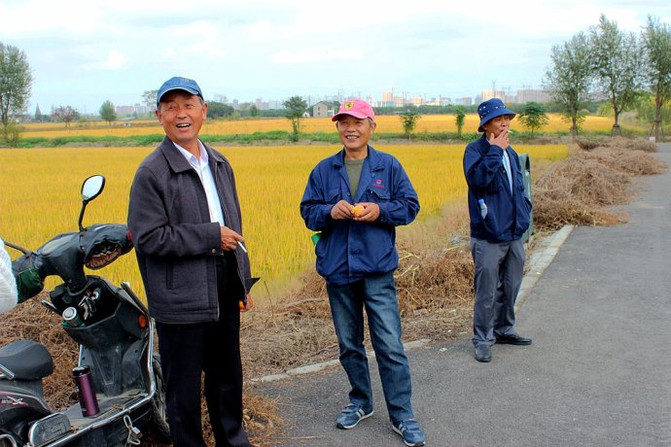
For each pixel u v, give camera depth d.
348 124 3.92
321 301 6.45
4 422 2.93
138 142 54.91
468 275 7.09
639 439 3.83
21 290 3.43
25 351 3.24
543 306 6.53
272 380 4.91
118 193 15.03
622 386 4.58
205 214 3.46
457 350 5.44
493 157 4.86
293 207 11.69
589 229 10.82
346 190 3.97
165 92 3.32
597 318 6.10
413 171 19.08
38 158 32.44
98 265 3.58
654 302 6.52
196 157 3.52
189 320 3.37
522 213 5.08
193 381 3.49
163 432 3.96
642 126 64.50
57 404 4.41
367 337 5.79
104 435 3.42
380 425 4.20
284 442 3.99
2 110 61.97
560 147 30.92
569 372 4.88
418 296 6.70
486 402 4.43
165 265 3.37
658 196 14.95
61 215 11.41
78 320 3.60
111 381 3.74
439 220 10.58
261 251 7.97
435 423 4.14
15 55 61.97
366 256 3.90
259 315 6.09
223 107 103.75
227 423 3.76
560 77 47.03
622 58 46.22
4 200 14.23
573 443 3.82
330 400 4.57
